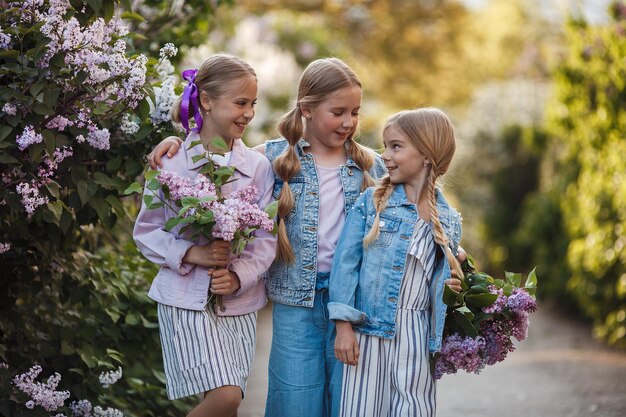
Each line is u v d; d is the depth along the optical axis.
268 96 10.66
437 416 5.14
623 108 7.48
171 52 3.63
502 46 21.25
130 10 3.56
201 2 5.09
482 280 3.31
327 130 3.48
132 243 4.51
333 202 3.54
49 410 3.27
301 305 3.47
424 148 3.29
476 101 14.90
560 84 8.44
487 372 6.48
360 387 3.26
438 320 3.21
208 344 3.14
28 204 3.07
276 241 3.36
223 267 3.21
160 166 3.25
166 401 4.35
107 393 4.07
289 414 3.47
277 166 3.51
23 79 3.09
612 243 7.48
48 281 3.73
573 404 5.27
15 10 3.12
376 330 3.25
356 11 21.28
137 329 4.16
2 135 3.00
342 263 3.31
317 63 3.53
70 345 3.77
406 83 22.12
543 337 7.92
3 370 3.25
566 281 9.05
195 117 3.31
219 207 3.00
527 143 12.04
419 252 3.26
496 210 13.09
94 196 3.40
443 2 21.98
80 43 3.16
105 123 3.42
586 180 8.07
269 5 19.38
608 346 7.27
